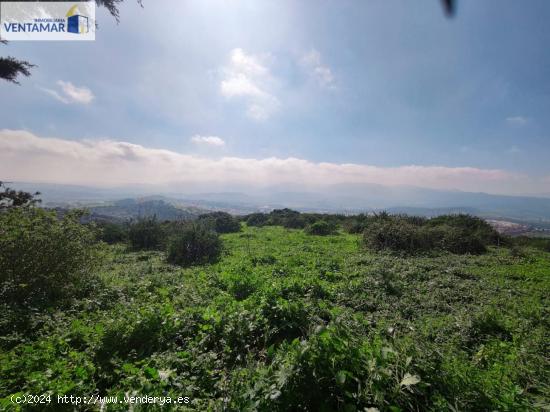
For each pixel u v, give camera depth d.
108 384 3.32
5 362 3.33
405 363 2.81
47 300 5.54
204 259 11.02
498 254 12.36
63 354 3.71
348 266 9.44
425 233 13.13
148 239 14.58
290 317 4.76
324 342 2.94
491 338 4.45
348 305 6.04
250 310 5.03
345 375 2.67
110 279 7.60
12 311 4.64
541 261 11.15
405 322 5.06
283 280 7.17
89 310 5.43
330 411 2.47
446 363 3.12
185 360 3.62
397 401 2.56
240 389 2.92
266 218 30.30
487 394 2.73
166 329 4.30
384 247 12.61
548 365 3.69
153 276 7.93
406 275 8.11
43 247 6.07
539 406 2.72
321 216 28.94
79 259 6.79
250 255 11.47
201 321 4.66
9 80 9.19
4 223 5.90
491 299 6.27
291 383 2.66
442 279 7.71
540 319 5.17
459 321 4.89
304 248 13.57
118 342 3.97
